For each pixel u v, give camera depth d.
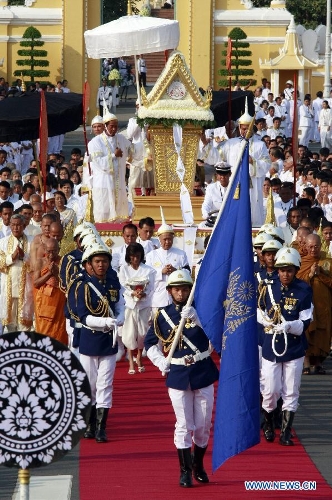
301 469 18.20
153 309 25.31
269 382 19.72
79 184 37.97
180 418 17.20
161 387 24.27
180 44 73.62
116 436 20.23
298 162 44.69
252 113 37.69
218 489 17.00
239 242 16.36
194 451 17.47
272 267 20.39
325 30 77.50
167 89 30.69
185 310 16.91
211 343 16.55
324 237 26.62
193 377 17.14
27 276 26.48
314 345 25.83
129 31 30.91
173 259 26.31
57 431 11.89
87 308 19.61
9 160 50.41
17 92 57.28
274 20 73.50
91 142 31.97
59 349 11.88
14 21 73.31
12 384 11.86
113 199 31.88
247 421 15.98
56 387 11.90
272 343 19.61
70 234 25.69
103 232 29.59
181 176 30.44
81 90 73.94
